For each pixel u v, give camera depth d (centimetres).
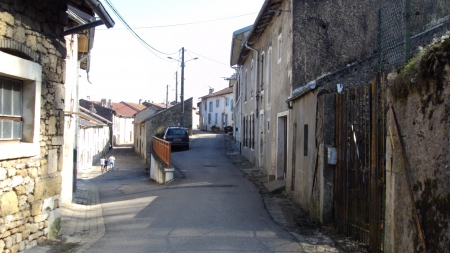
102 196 1345
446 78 372
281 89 1325
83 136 2764
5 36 583
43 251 633
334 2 1176
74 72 1225
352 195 637
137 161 3656
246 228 752
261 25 1598
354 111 634
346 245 608
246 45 1934
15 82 633
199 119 7306
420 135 418
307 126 877
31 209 648
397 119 474
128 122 7100
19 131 645
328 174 722
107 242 688
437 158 384
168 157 1555
